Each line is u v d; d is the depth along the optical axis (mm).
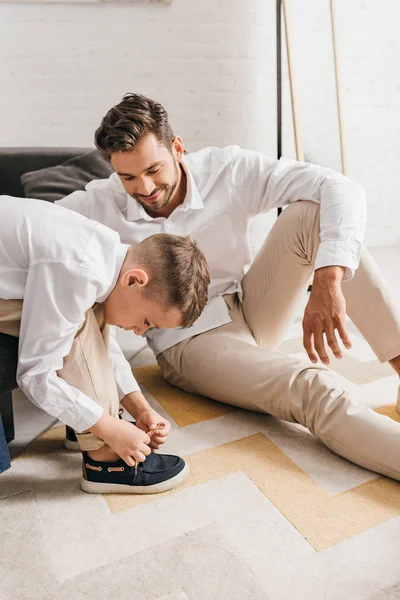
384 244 3123
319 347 1200
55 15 2590
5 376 1064
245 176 1407
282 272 1373
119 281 1035
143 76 2727
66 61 2662
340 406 1186
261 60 2762
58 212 1037
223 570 919
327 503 1079
